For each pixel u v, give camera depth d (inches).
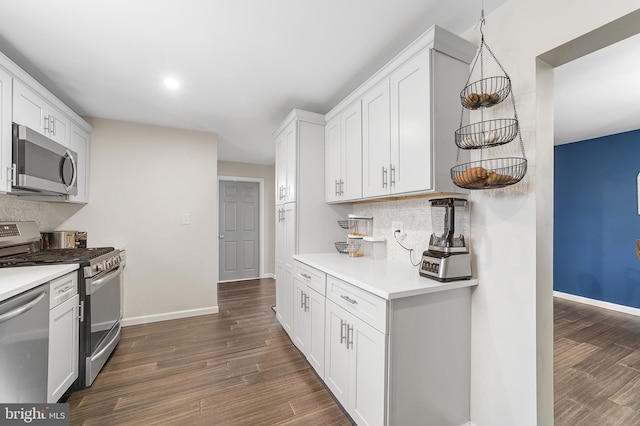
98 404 70.0
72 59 75.2
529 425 52.3
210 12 58.5
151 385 77.9
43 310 61.0
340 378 68.6
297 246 103.3
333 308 72.5
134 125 122.9
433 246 65.2
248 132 137.0
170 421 64.6
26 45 68.9
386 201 93.8
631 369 89.4
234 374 83.5
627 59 78.1
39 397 59.4
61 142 93.0
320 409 68.9
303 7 57.5
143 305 123.5
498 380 57.4
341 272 70.4
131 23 61.6
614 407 71.9
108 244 117.6
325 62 78.0
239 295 169.3
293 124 105.4
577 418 68.0
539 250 52.1
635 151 139.1
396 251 89.1
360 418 60.1
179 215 130.4
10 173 70.2
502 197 57.5
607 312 142.2
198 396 73.4
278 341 105.9
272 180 216.8
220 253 204.8
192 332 113.6
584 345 105.9
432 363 57.9
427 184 59.9
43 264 73.8
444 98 61.0
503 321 56.7
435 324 58.1
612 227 146.9
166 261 127.8
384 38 67.9
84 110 109.7
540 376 51.9
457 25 64.1
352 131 88.0
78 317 76.1
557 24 49.0
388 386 52.7
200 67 80.0
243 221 213.5
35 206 101.6
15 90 71.6
